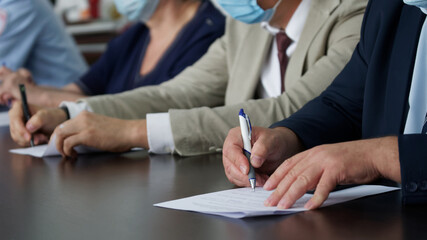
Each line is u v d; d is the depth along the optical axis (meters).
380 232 0.72
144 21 2.58
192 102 2.07
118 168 1.35
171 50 2.49
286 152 1.13
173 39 2.50
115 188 1.11
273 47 1.80
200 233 0.75
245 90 1.83
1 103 2.68
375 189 0.96
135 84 2.60
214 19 2.47
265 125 1.51
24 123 1.83
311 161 0.91
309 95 1.52
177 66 2.45
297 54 1.65
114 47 2.79
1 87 2.66
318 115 1.26
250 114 1.52
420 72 1.13
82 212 0.92
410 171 0.85
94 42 4.85
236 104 1.55
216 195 0.98
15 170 1.40
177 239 0.73
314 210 0.84
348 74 1.33
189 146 1.50
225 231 0.76
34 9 3.51
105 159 1.50
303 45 1.63
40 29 3.54
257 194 0.97
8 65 3.46
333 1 1.60
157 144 1.53
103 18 4.94
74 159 1.53
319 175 0.89
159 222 0.82
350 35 1.55
